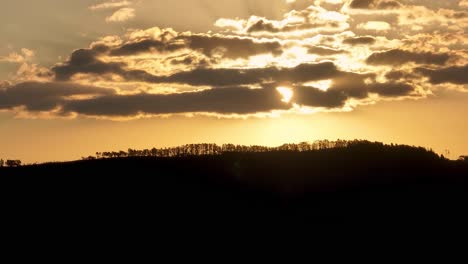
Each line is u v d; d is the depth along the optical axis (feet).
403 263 388.78
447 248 407.85
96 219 442.91
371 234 430.20
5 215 444.96
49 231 422.41
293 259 390.42
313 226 444.96
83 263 378.73
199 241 414.00
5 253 392.27
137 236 419.33
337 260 398.21
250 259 396.98
